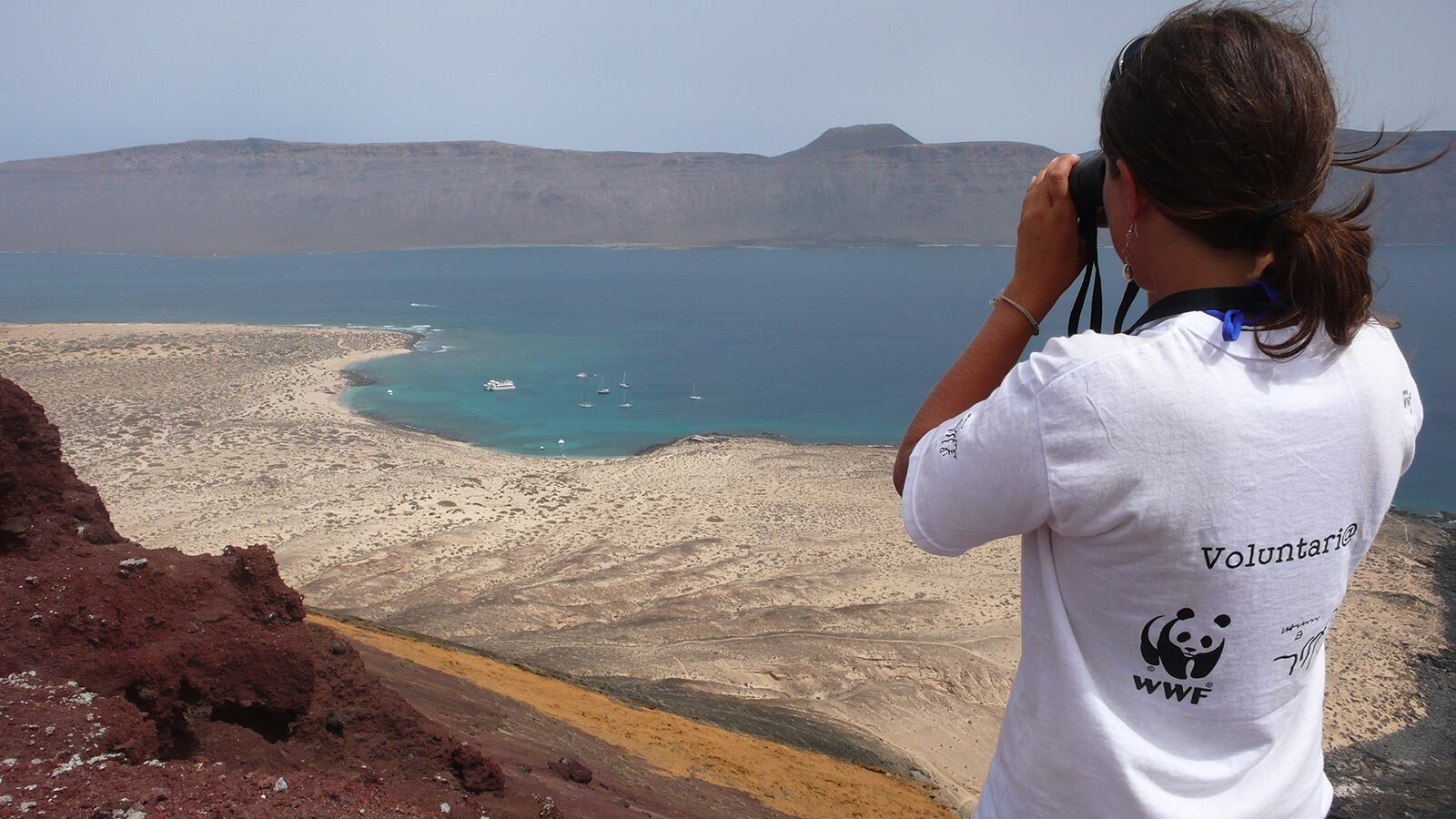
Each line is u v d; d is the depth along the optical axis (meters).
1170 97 1.61
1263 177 1.57
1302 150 1.58
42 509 6.14
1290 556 1.62
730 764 13.64
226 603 5.89
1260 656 1.65
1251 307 1.66
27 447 6.11
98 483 47.94
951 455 1.77
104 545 6.32
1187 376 1.58
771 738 18.86
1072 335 1.71
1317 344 1.66
